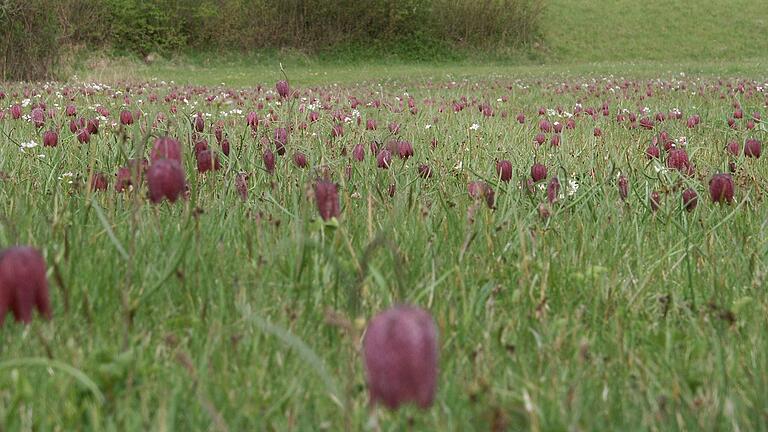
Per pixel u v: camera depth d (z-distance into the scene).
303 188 4.48
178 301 3.06
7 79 20.25
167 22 33.75
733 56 38.34
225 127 6.84
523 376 2.48
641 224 4.38
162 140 3.13
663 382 2.51
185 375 2.40
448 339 2.71
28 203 4.12
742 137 8.40
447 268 3.49
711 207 4.58
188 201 4.21
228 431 2.09
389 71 32.06
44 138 5.22
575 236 4.04
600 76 25.05
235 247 3.62
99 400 2.15
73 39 31.02
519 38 39.31
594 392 2.40
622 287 3.39
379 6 37.34
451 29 38.69
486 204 4.09
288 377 2.44
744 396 2.38
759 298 3.21
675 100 14.12
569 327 2.93
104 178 4.28
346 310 2.93
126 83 18.88
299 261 3.18
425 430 2.16
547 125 7.73
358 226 3.98
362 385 2.32
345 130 8.24
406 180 5.15
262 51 35.75
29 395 2.16
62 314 2.83
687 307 3.10
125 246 3.45
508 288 3.36
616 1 43.78
